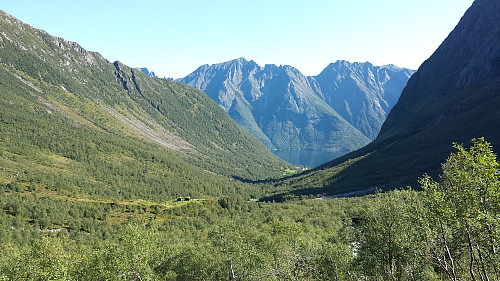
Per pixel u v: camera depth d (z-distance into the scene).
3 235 116.44
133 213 184.00
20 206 153.62
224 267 49.16
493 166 22.80
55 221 150.50
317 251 55.50
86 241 125.44
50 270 45.09
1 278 42.03
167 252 66.56
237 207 193.00
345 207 155.50
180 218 165.50
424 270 37.16
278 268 53.12
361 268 45.06
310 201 193.00
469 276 31.92
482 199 23.27
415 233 29.86
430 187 27.75
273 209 176.12
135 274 45.41
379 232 39.88
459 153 25.94
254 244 67.56
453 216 24.30
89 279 47.41
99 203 190.62
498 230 21.83
